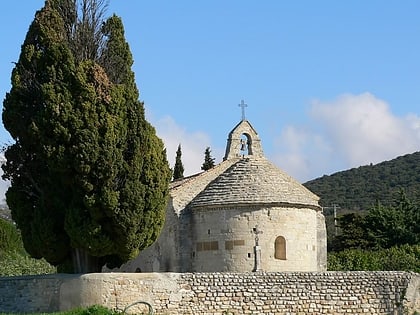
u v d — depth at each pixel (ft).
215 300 107.65
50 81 107.24
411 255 173.88
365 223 234.38
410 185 403.95
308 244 132.36
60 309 106.52
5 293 110.01
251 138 159.43
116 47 116.06
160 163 111.34
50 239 108.37
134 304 102.83
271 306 108.58
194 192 139.74
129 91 110.22
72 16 115.44
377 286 110.83
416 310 110.42
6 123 111.65
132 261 151.33
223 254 129.08
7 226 189.47
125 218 105.09
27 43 112.57
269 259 127.75
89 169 103.60
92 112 105.50
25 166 111.45
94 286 105.40
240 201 128.67
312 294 109.60
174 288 107.04
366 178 437.58
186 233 135.23
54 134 104.58
